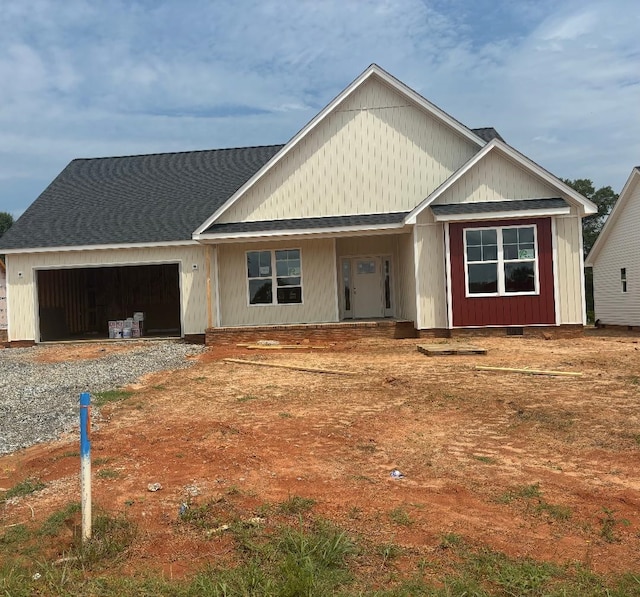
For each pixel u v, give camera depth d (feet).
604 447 19.92
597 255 87.20
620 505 15.39
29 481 18.78
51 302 70.44
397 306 63.87
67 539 14.64
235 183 73.26
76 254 63.72
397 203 58.08
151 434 23.38
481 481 17.26
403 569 12.53
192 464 19.61
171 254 62.80
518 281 50.62
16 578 12.69
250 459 19.79
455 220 50.24
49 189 76.79
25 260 64.03
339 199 58.44
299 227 56.03
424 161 57.98
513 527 14.34
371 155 58.29
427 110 57.47
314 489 16.96
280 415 25.62
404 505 15.69
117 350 55.16
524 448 20.13
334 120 58.54
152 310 84.12
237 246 62.18
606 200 170.09
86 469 14.11
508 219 50.29
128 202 71.46
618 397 26.76
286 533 14.07
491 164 51.57
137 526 14.98
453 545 13.46
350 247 64.08
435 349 42.29
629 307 77.56
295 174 58.75
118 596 11.88
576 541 13.62
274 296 61.82
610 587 11.64
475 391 28.91
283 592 11.56
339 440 21.57
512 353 41.88
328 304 61.52
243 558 13.30
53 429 25.09
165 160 82.17
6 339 71.05
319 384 32.60
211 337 55.62
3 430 25.44
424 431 22.48
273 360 42.45
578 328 50.31
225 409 27.27
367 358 42.34
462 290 50.88
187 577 12.62
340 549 13.05
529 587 11.69
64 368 43.50
